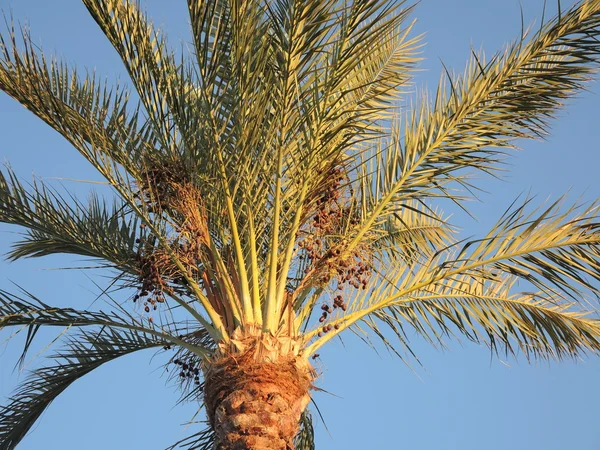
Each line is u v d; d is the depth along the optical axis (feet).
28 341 34.91
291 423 31.94
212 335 34.32
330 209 35.99
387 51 42.47
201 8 32.24
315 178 34.96
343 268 35.60
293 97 32.76
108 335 38.86
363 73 41.09
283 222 35.94
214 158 34.32
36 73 35.29
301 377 32.96
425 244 43.06
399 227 43.39
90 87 37.14
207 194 35.12
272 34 31.96
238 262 34.12
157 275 34.65
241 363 32.42
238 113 33.27
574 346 37.22
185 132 34.96
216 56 32.45
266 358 32.53
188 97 35.19
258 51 32.04
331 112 36.22
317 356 34.88
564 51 34.71
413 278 37.60
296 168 34.65
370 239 37.96
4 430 39.01
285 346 33.06
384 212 37.81
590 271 33.88
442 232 43.32
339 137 35.86
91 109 36.68
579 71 34.58
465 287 38.22
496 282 37.81
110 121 36.81
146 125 37.22
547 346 37.60
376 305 36.19
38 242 38.73
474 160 35.99
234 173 33.78
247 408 31.48
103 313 35.70
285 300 34.47
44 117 35.53
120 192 35.60
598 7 33.96
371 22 31.53
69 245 38.27
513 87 35.32
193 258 34.78
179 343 35.32
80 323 35.40
